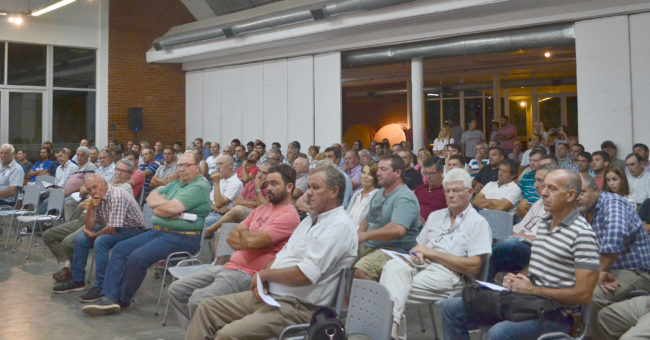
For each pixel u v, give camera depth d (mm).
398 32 9258
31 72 12109
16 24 11781
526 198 5457
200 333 2910
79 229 5309
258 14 11055
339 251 2756
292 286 2777
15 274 5754
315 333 2373
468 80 14891
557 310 2527
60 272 5273
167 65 13586
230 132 12656
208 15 12766
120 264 4477
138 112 12930
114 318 4316
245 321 2699
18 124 11992
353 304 2490
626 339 2555
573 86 13688
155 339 3855
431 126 16047
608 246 3055
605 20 7281
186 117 13812
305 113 11000
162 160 11367
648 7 6902
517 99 14562
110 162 7676
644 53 7016
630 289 3109
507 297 2582
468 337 2932
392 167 3773
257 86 11961
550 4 7555
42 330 4023
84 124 12797
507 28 8180
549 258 2592
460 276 3377
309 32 9789
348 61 10289
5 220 9188
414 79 9617
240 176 7496
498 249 3896
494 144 8328
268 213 3506
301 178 6180
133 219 4836
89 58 12797
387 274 3312
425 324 4109
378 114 18984
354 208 4551
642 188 5801
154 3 13344
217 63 12781
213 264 4156
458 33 8578
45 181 8844
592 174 6246
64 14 12297
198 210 4520
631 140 7145
